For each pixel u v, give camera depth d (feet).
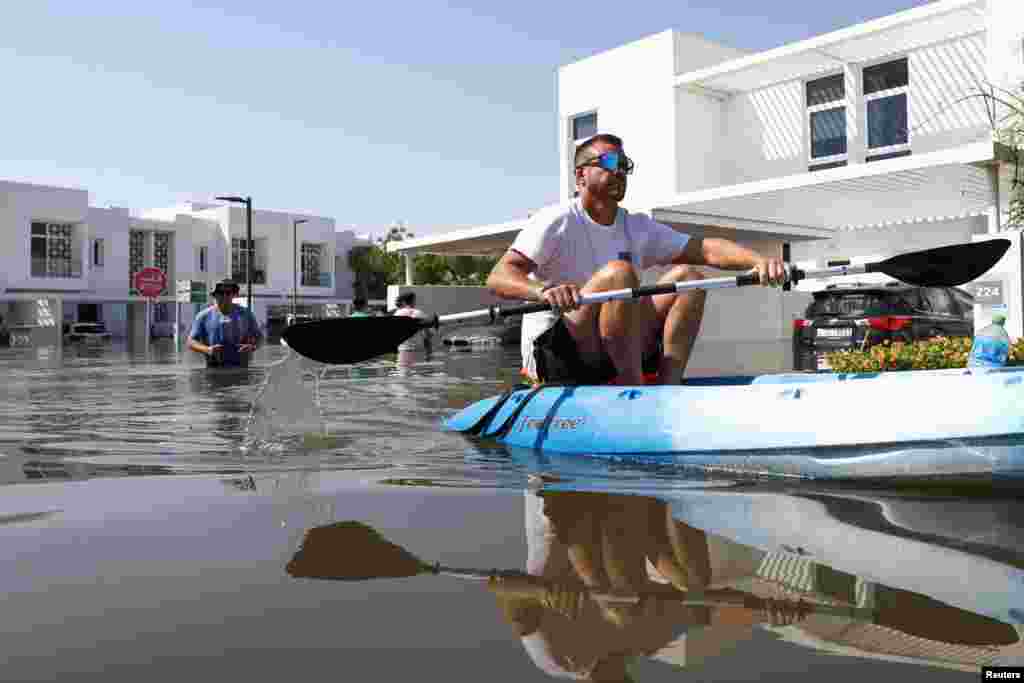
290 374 27.02
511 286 12.04
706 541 5.94
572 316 12.01
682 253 13.37
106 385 25.82
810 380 12.16
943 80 56.75
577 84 74.08
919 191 48.37
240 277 144.66
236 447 12.07
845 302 35.60
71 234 128.26
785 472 8.82
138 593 4.86
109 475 9.54
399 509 7.34
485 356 47.85
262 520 6.95
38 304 125.08
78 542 6.19
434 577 5.10
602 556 5.55
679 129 66.74
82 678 3.61
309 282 153.99
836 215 58.90
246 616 4.41
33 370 37.17
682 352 12.38
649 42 67.87
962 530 6.18
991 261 11.50
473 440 12.66
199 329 28.45
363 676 3.58
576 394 11.55
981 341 16.30
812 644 3.83
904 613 4.24
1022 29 45.93
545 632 4.08
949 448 8.13
